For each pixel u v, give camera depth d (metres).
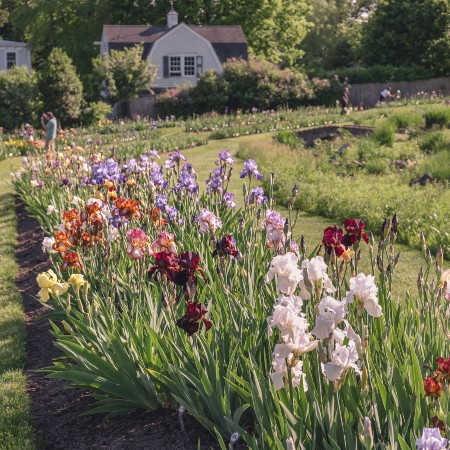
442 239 9.75
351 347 3.20
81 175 12.22
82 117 40.69
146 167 9.84
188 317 4.29
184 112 43.19
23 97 38.78
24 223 13.87
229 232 7.98
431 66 49.19
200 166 20.64
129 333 5.30
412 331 4.96
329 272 4.88
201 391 4.50
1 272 10.05
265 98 43.69
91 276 6.77
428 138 22.94
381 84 47.16
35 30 56.91
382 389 3.82
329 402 3.63
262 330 4.77
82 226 6.39
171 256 4.76
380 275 4.97
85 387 5.55
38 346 7.06
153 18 57.22
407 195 13.40
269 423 3.87
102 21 57.22
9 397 5.77
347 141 25.44
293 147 25.09
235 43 50.53
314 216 13.20
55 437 5.11
